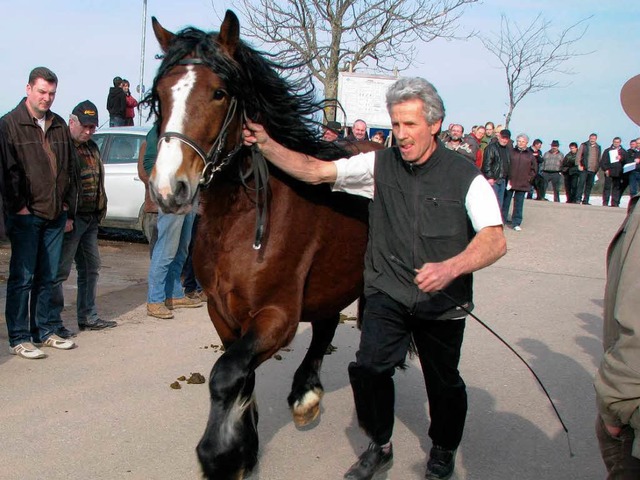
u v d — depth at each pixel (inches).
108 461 142.9
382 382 128.0
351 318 269.1
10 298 202.1
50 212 197.9
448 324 127.5
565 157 718.5
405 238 122.6
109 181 397.4
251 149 125.8
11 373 190.1
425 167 121.0
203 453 111.8
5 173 191.5
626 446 84.7
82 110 219.3
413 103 115.9
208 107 115.2
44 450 146.3
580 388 197.0
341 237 141.1
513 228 487.8
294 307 129.7
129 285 312.2
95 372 194.1
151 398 177.0
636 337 75.9
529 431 166.6
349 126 509.4
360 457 133.0
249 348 118.9
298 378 161.6
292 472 142.6
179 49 118.8
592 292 330.3
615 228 497.4
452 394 132.6
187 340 228.8
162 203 110.0
